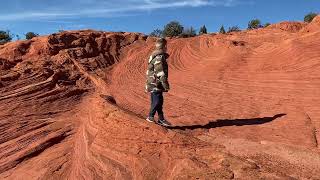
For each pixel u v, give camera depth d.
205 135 9.55
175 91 14.57
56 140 11.34
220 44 21.14
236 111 11.48
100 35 23.55
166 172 7.94
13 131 11.79
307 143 8.84
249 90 13.54
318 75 13.52
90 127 10.46
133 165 8.49
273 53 17.42
